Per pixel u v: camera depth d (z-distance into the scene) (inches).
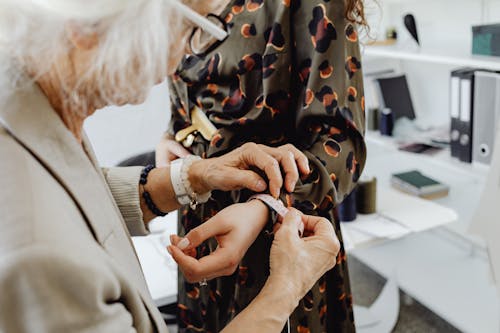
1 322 20.0
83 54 23.2
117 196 37.5
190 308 50.7
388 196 78.7
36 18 21.9
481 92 75.2
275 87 39.5
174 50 26.6
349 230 68.5
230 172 36.3
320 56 37.8
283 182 36.3
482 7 86.1
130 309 24.1
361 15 39.1
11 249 19.8
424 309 92.0
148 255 62.4
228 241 33.2
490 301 83.4
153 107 71.9
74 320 20.5
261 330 27.8
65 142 24.2
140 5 22.4
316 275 30.9
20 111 22.8
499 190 63.8
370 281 101.7
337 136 39.4
